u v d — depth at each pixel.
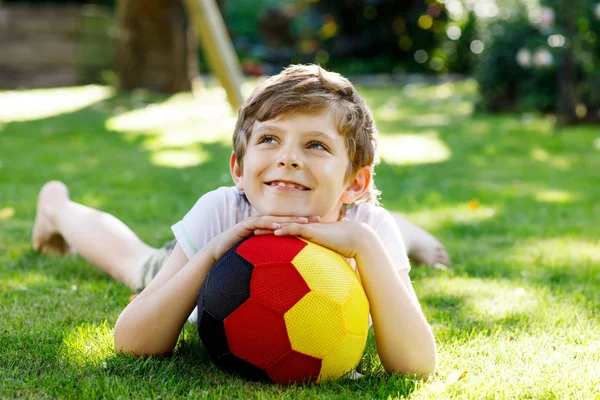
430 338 1.78
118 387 1.66
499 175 5.29
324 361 1.66
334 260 1.69
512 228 3.69
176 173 5.02
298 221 1.70
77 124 7.37
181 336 2.05
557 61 8.10
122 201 4.12
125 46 9.86
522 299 2.53
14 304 2.33
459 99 10.95
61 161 5.43
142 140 6.52
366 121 1.84
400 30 16.09
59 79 11.91
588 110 8.28
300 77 1.77
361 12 16.20
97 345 1.93
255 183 1.75
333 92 1.76
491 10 11.78
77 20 11.95
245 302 1.63
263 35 17.62
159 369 1.77
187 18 9.95
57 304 2.36
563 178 5.22
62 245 3.05
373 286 1.75
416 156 6.03
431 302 2.51
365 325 1.71
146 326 1.79
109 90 10.67
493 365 1.88
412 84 13.71
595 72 8.16
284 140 1.72
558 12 7.91
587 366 1.88
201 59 15.19
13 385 1.68
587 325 2.24
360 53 16.41
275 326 1.62
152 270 2.38
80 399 1.61
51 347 1.93
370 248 1.75
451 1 15.41
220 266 1.69
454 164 5.71
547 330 2.21
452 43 15.70
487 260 3.05
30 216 3.77
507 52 9.20
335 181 1.74
